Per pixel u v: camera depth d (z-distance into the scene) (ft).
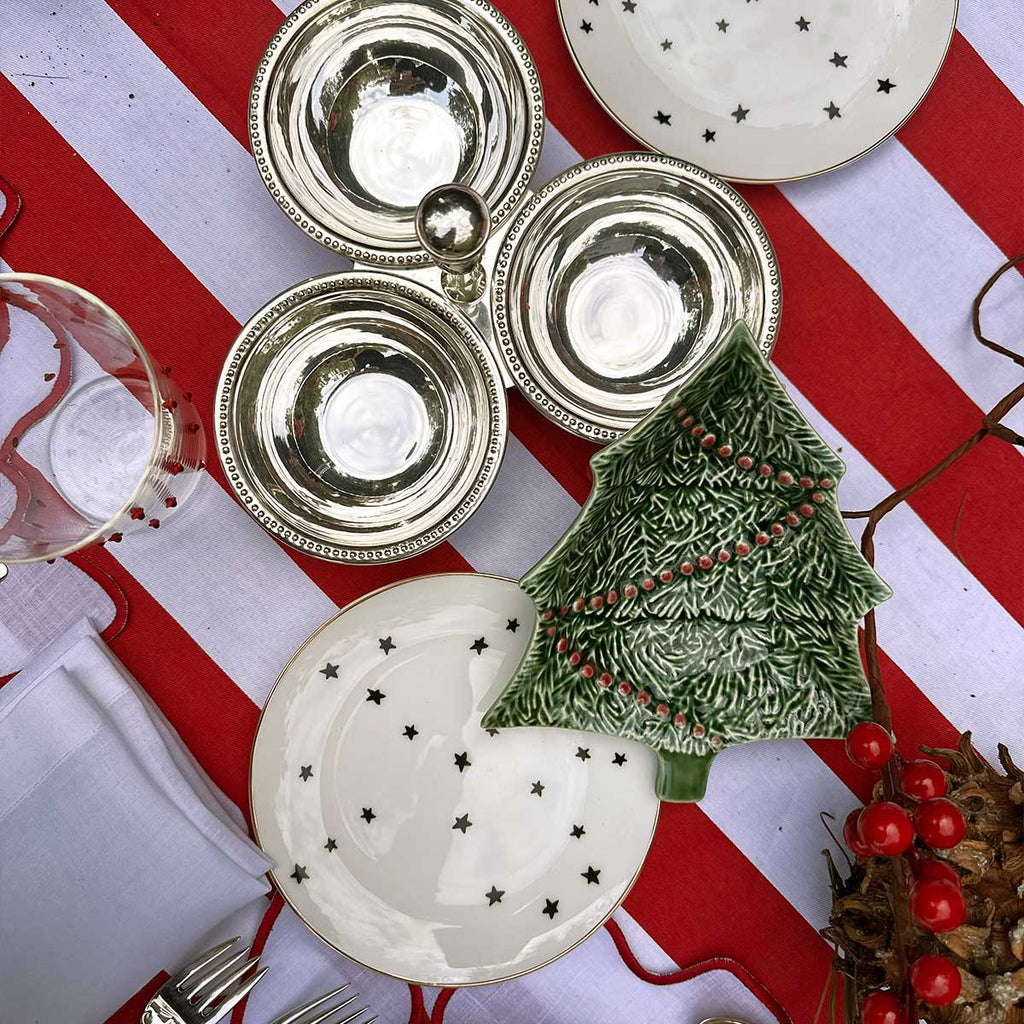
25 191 1.80
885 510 1.64
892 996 1.55
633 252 1.77
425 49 1.72
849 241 1.85
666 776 1.74
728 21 1.79
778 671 1.70
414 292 1.68
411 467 1.76
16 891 1.67
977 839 1.61
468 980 1.75
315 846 1.77
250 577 1.83
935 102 1.84
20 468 1.78
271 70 1.68
